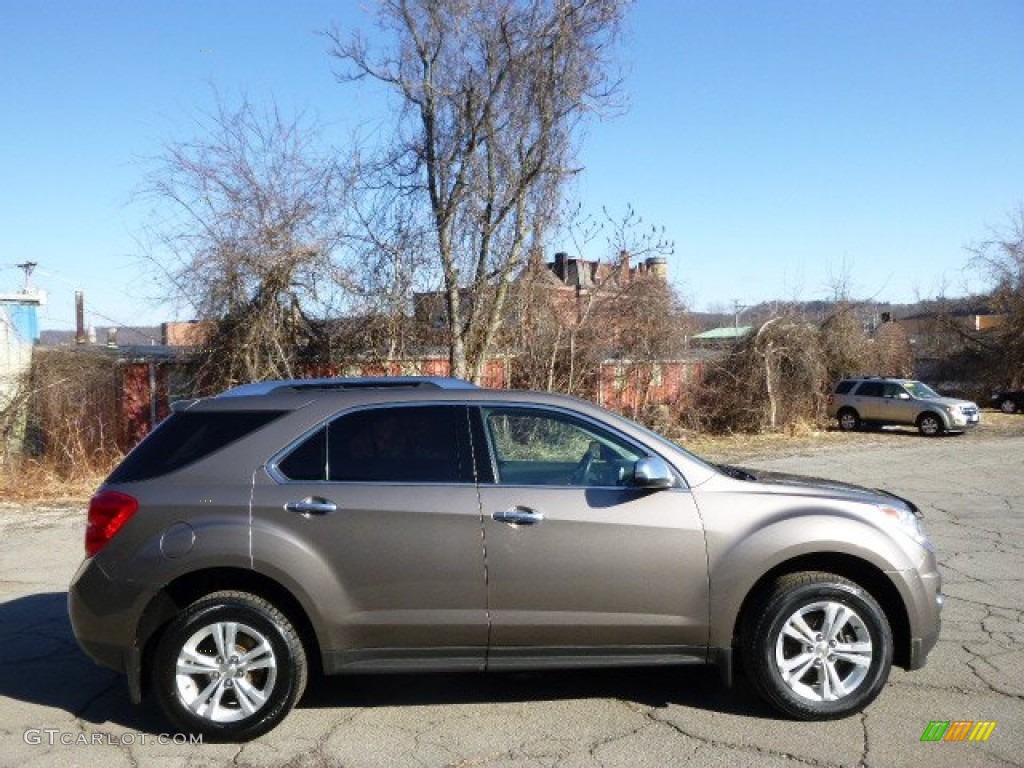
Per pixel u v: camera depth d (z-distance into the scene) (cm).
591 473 468
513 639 442
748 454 1953
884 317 3167
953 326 3700
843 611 446
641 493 454
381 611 438
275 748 425
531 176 1591
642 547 445
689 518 450
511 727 446
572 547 442
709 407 2388
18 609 684
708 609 446
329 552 436
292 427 458
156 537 435
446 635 439
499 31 1548
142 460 457
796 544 446
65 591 739
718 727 443
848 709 445
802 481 504
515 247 1647
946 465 1711
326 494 442
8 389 1511
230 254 1476
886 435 2447
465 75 1552
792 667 446
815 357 2512
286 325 1581
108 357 1600
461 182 1576
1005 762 400
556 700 484
